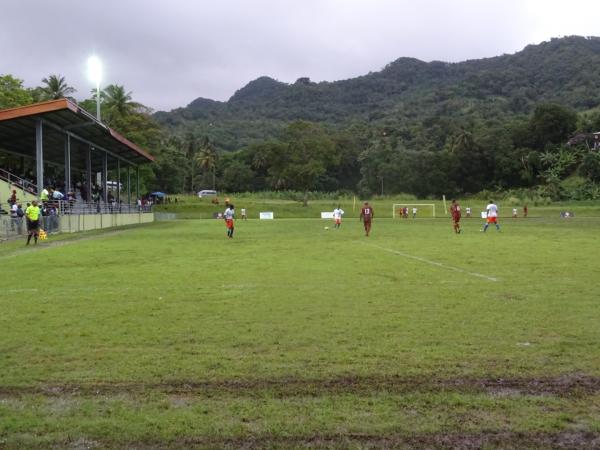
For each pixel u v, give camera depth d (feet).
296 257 52.47
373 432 12.91
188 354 19.12
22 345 20.45
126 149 151.12
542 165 376.27
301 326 23.21
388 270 41.78
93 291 32.83
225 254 56.34
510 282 35.17
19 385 16.14
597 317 24.54
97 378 16.70
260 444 12.37
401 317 24.85
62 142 132.57
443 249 60.29
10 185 100.37
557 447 12.18
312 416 13.79
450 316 24.97
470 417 13.71
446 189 364.79
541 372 16.94
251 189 385.70
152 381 16.39
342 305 27.84
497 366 17.54
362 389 15.62
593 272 39.68
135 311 26.71
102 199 161.07
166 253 58.03
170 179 354.95
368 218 86.74
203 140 427.33
